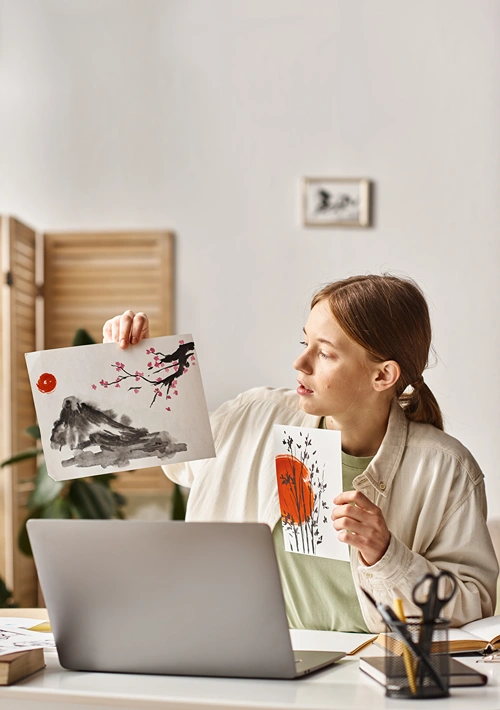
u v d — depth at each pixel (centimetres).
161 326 322
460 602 116
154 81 329
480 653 102
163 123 328
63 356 114
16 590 292
